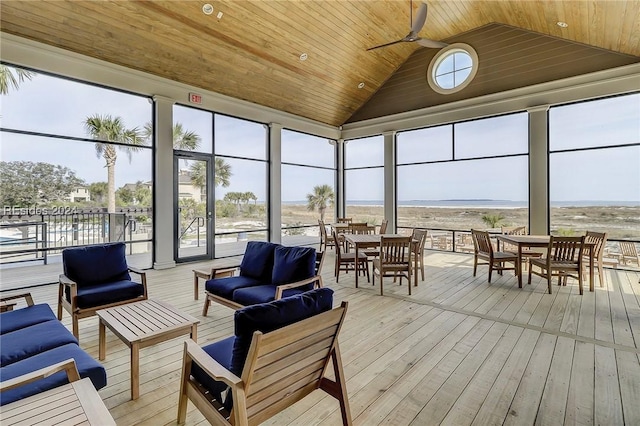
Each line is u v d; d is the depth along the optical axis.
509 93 6.28
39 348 1.83
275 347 1.33
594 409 1.91
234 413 1.30
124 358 2.56
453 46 6.93
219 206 6.79
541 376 2.28
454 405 1.96
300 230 8.59
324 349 1.63
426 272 5.60
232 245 7.05
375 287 4.71
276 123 7.64
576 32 5.28
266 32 5.32
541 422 1.80
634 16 4.07
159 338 2.14
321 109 8.15
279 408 1.54
